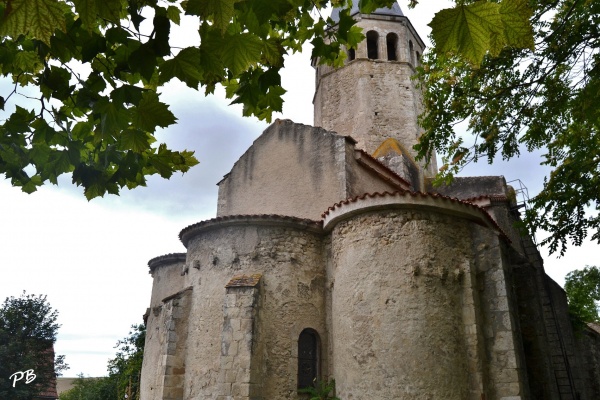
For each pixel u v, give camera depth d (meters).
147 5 3.27
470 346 11.04
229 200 17.62
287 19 4.36
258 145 17.88
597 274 27.97
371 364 10.95
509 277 12.59
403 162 19.91
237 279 12.58
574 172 9.77
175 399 12.55
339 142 15.91
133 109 3.57
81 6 2.59
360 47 23.34
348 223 12.72
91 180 4.68
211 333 12.68
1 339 26.50
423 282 11.31
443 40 2.45
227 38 3.17
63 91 3.90
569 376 14.09
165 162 4.77
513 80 8.70
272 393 11.71
